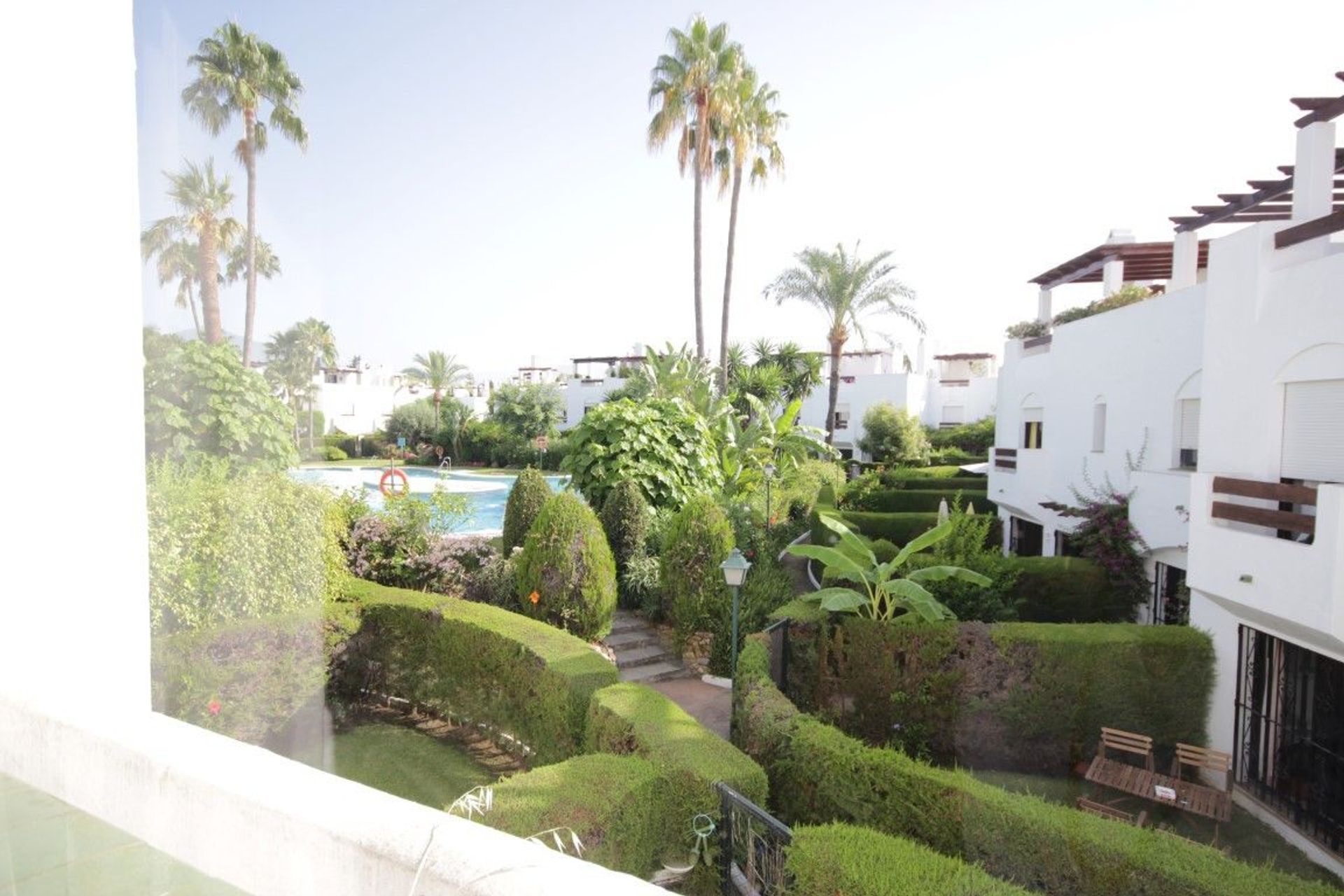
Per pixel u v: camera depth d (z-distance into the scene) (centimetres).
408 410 4075
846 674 841
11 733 198
